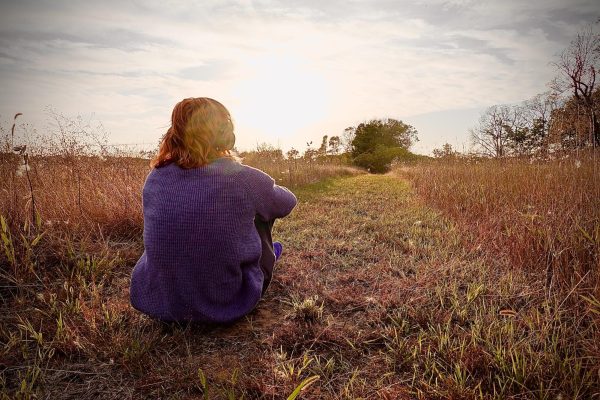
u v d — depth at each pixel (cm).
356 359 176
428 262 295
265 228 217
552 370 149
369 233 424
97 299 220
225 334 196
